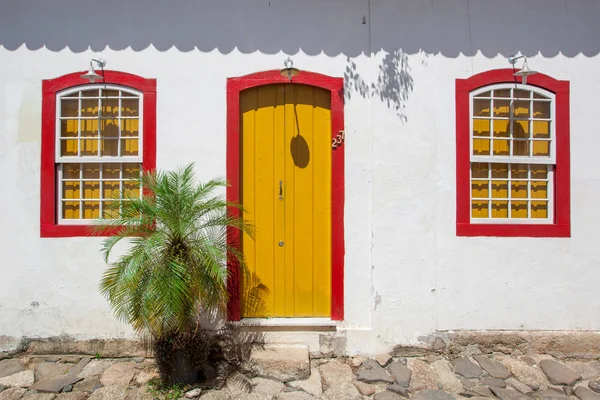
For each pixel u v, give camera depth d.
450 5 4.24
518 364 3.93
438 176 4.19
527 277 4.22
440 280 4.16
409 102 4.16
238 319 4.11
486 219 4.26
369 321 4.15
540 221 4.29
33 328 4.08
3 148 4.12
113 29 4.15
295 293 4.23
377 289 4.10
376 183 4.12
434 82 4.20
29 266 4.09
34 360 3.97
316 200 4.24
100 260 4.10
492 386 3.62
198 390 3.44
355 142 4.17
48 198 4.11
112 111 4.23
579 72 4.32
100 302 4.09
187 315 3.27
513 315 4.21
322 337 4.08
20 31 4.14
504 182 4.35
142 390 3.47
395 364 3.93
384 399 3.41
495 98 4.28
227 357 3.97
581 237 4.27
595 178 4.30
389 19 4.20
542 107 4.34
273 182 4.23
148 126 4.12
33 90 4.14
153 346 3.92
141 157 4.15
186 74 4.14
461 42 4.24
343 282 4.15
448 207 4.20
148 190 4.10
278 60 4.18
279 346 3.99
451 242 4.18
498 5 4.28
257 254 4.21
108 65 4.14
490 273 4.20
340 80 4.18
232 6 4.17
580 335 4.18
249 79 4.16
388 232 4.12
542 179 4.34
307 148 4.24
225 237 4.09
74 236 4.09
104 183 4.27
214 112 4.15
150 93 4.13
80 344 4.05
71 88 4.14
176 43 4.15
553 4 4.32
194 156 4.13
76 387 3.55
